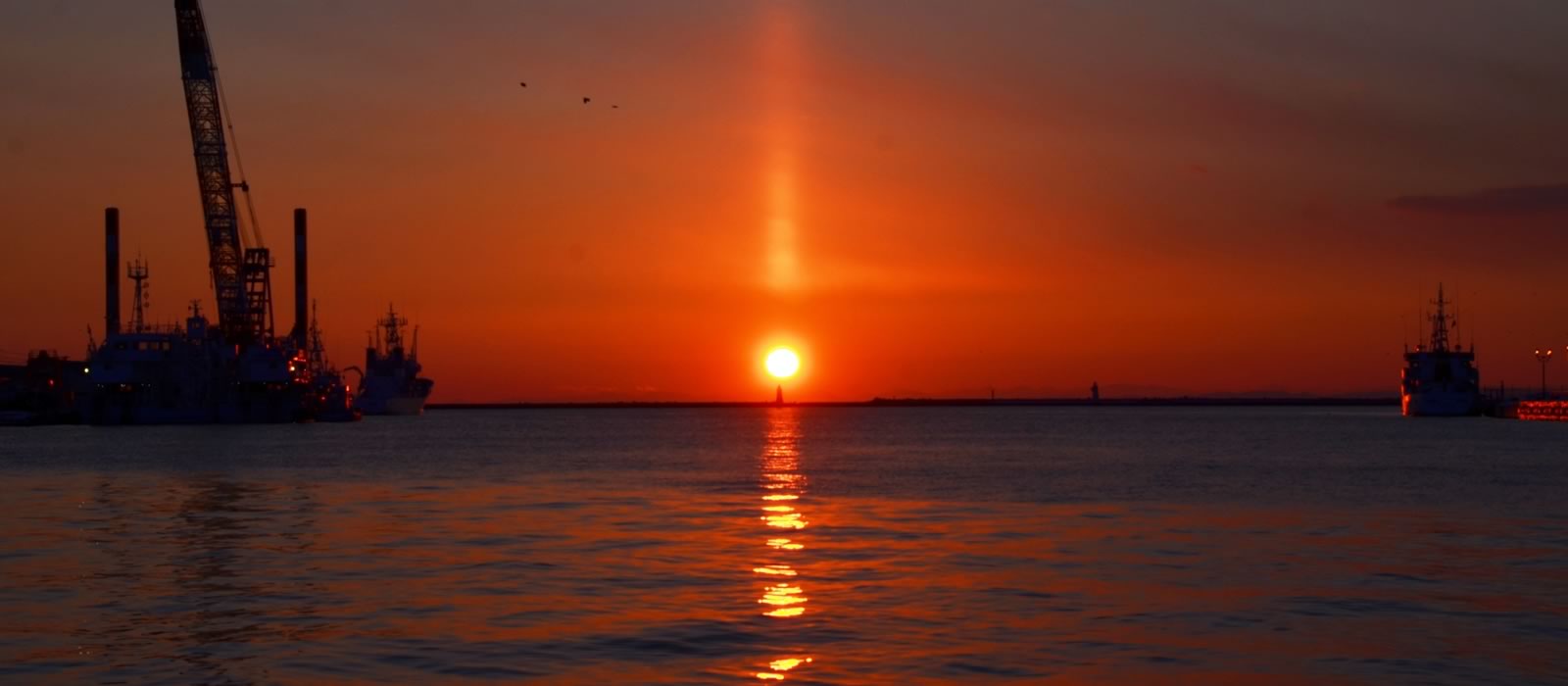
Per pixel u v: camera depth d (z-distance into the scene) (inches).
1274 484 4005.9
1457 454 5935.0
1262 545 2377.0
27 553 2282.2
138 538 2516.0
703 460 5846.5
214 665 1392.7
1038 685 1306.6
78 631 1566.2
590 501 3425.2
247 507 3240.7
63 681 1332.4
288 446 7253.9
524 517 2938.0
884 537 2512.3
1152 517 2915.8
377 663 1396.4
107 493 3725.4
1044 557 2203.5
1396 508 3152.1
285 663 1398.9
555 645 1476.4
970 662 1391.5
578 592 1825.8
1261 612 1665.8
